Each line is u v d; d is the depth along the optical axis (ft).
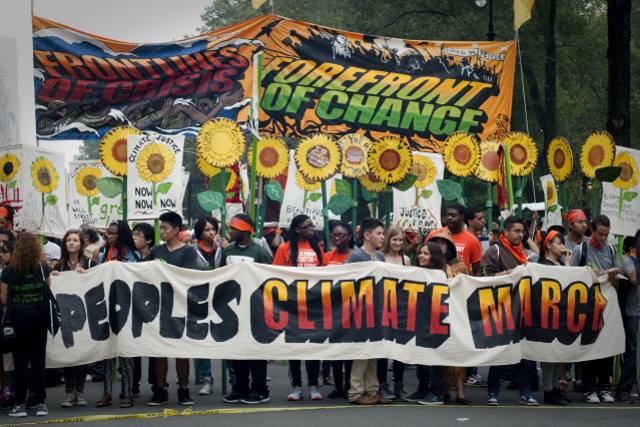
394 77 51.57
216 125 43.29
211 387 39.55
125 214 45.19
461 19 102.83
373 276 35.65
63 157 45.60
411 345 35.50
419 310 35.63
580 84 120.57
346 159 49.70
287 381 43.50
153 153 42.78
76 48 48.08
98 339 35.47
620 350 37.52
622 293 38.34
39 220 44.27
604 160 41.93
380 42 51.47
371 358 35.53
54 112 48.01
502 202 49.93
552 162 45.09
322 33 50.72
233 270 35.45
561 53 115.75
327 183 55.31
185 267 36.06
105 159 44.42
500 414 33.58
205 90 49.11
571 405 36.42
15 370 33.76
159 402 35.78
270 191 48.73
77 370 36.14
